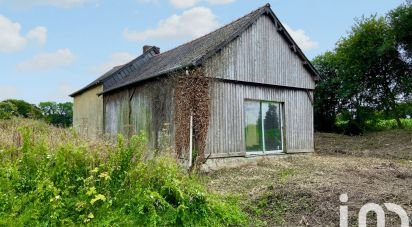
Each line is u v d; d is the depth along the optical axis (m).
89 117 20.06
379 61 21.70
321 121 25.36
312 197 6.04
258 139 11.94
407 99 21.69
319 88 24.84
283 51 13.12
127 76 17.92
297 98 13.62
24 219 4.48
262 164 11.05
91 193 4.95
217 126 10.60
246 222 5.31
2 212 4.57
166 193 5.38
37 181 5.04
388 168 10.01
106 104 16.12
